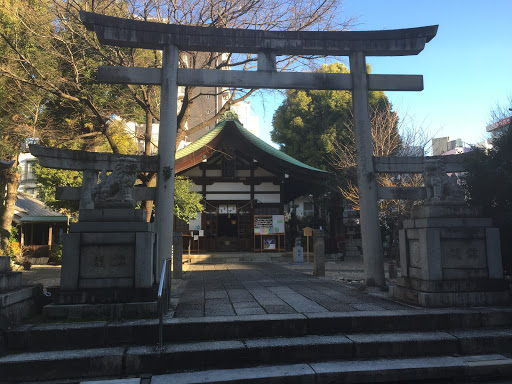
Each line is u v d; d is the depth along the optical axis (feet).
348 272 40.37
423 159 25.53
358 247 80.74
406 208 42.39
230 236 64.39
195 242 62.39
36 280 35.58
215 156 64.39
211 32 24.35
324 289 25.26
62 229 77.25
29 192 101.14
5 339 13.70
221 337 14.85
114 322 14.96
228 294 23.09
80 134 42.24
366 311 16.83
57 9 33.19
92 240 16.61
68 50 35.19
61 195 21.27
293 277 34.19
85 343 14.19
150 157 23.04
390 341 14.30
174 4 32.78
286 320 15.29
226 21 33.65
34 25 33.17
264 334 15.10
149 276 16.67
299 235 74.02
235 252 62.18
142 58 38.47
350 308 17.74
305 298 21.12
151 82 23.72
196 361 13.30
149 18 34.65
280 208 64.49
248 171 65.41
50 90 34.17
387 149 48.93
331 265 51.55
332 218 69.77
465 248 18.44
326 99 75.36
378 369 12.86
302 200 116.06
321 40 25.63
